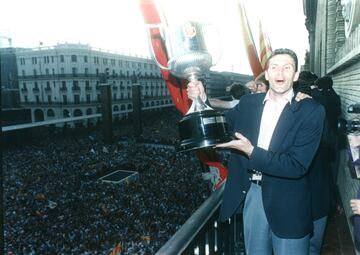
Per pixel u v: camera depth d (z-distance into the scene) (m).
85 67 72.56
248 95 2.08
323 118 1.75
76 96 72.31
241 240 2.84
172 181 27.58
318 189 2.08
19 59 74.44
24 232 18.62
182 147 2.03
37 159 37.94
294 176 1.70
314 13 20.56
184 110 3.11
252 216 2.02
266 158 1.70
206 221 1.96
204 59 2.11
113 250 15.88
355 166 2.31
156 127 72.56
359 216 2.30
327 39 10.47
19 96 76.50
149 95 95.75
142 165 33.38
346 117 5.81
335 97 4.02
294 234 1.79
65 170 33.03
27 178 30.08
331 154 2.57
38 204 23.02
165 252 1.56
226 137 1.98
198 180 27.17
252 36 4.51
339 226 3.76
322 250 3.26
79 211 21.61
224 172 3.51
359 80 4.48
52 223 19.80
